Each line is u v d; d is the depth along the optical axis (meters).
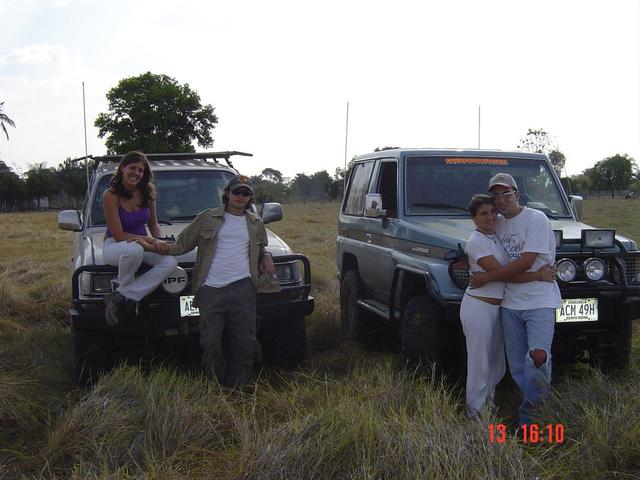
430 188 6.22
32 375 5.48
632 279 5.16
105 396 4.47
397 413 4.23
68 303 8.72
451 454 3.49
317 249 16.12
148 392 4.56
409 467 3.45
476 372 4.51
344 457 3.57
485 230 4.44
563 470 3.71
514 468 3.43
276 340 6.03
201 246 5.14
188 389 4.77
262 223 5.32
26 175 65.50
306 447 3.62
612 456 3.75
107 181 6.95
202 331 5.11
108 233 5.35
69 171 64.56
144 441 4.01
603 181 78.00
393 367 5.53
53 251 17.00
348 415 3.90
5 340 6.85
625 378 5.27
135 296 5.11
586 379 5.03
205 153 7.45
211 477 3.68
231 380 5.17
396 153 6.48
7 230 25.16
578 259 5.08
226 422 4.38
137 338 5.56
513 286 4.45
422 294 5.39
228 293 5.07
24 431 4.56
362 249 6.92
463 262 4.91
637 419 3.96
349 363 6.09
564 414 4.29
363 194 7.25
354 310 7.02
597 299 5.07
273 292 5.50
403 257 5.78
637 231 20.53
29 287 10.18
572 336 5.19
